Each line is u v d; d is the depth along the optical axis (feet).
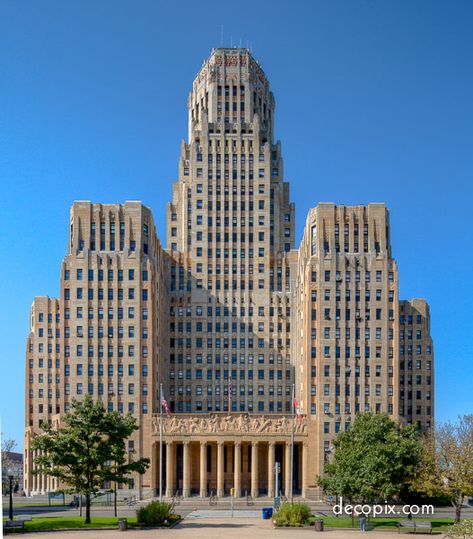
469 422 401.08
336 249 605.31
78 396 588.09
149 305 602.03
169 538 262.06
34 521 321.93
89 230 613.11
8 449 559.38
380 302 594.24
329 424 576.61
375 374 585.22
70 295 603.67
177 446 617.21
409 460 387.75
